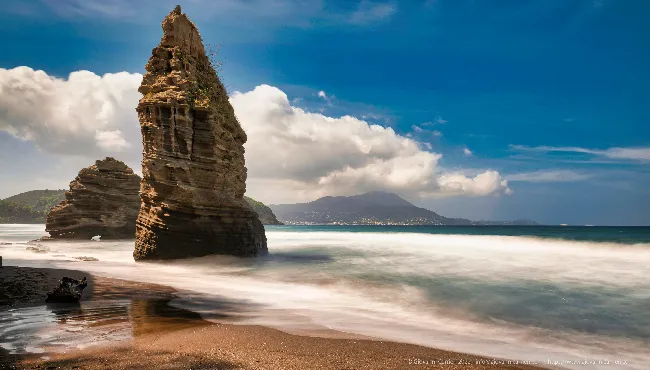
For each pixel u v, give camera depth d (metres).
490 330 10.36
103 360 7.00
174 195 25.33
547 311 12.09
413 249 31.39
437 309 12.70
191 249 25.55
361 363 7.38
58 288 12.18
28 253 31.50
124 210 56.81
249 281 18.34
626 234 59.66
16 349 7.59
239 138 31.66
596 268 19.14
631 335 9.88
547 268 19.55
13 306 11.45
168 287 15.98
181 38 27.80
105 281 16.72
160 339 8.53
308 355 7.75
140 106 26.08
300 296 14.84
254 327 10.01
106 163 57.06
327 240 47.06
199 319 10.83
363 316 11.78
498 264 21.36
